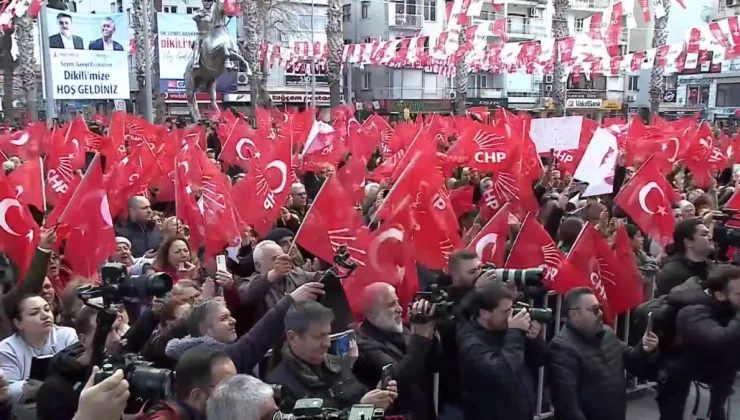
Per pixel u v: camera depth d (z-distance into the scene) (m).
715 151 13.59
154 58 32.84
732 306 5.04
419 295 4.53
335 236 5.79
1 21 15.55
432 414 4.85
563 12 24.72
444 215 6.61
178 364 3.54
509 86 53.75
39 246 5.16
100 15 19.42
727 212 7.49
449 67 32.78
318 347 4.09
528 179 9.35
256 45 33.50
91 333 4.04
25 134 13.46
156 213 8.80
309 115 15.29
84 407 2.63
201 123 18.84
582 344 4.85
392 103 48.47
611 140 9.37
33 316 4.70
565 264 5.96
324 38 50.84
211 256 6.99
